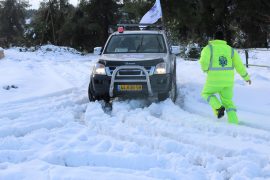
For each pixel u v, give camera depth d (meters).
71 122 7.88
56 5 45.19
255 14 37.62
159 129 7.21
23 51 34.72
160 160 5.71
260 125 7.77
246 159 5.64
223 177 5.20
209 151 6.21
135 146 6.23
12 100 10.12
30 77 14.42
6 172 5.21
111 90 9.34
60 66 20.06
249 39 39.53
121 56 9.78
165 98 9.67
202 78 14.15
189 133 6.98
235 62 7.92
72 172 5.24
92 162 5.78
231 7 38.41
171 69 9.70
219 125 7.41
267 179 5.06
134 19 42.41
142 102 9.80
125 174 5.20
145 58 9.45
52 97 10.83
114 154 5.91
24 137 6.84
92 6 43.66
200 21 38.47
